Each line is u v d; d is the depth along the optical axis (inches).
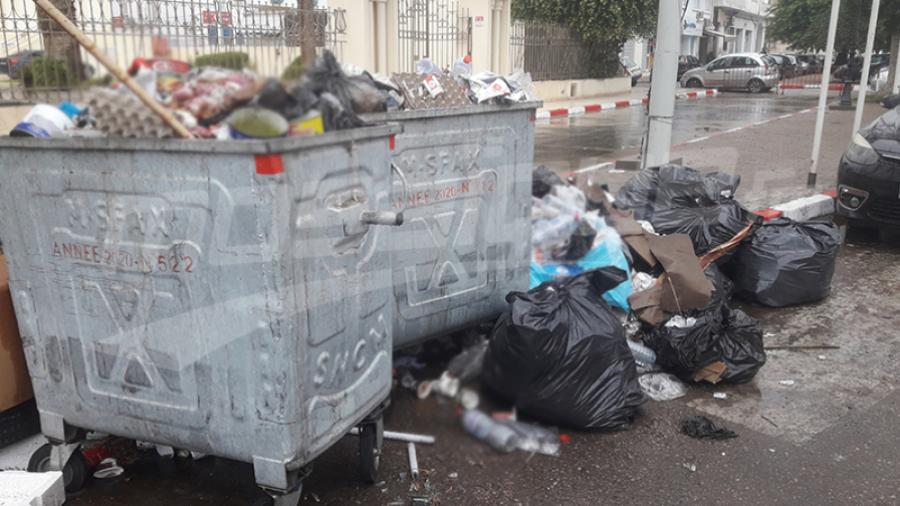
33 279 98.4
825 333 178.5
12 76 134.3
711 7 1589.6
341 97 106.8
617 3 789.2
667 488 113.8
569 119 608.7
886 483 115.9
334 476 115.8
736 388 148.6
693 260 168.6
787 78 1107.3
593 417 126.7
